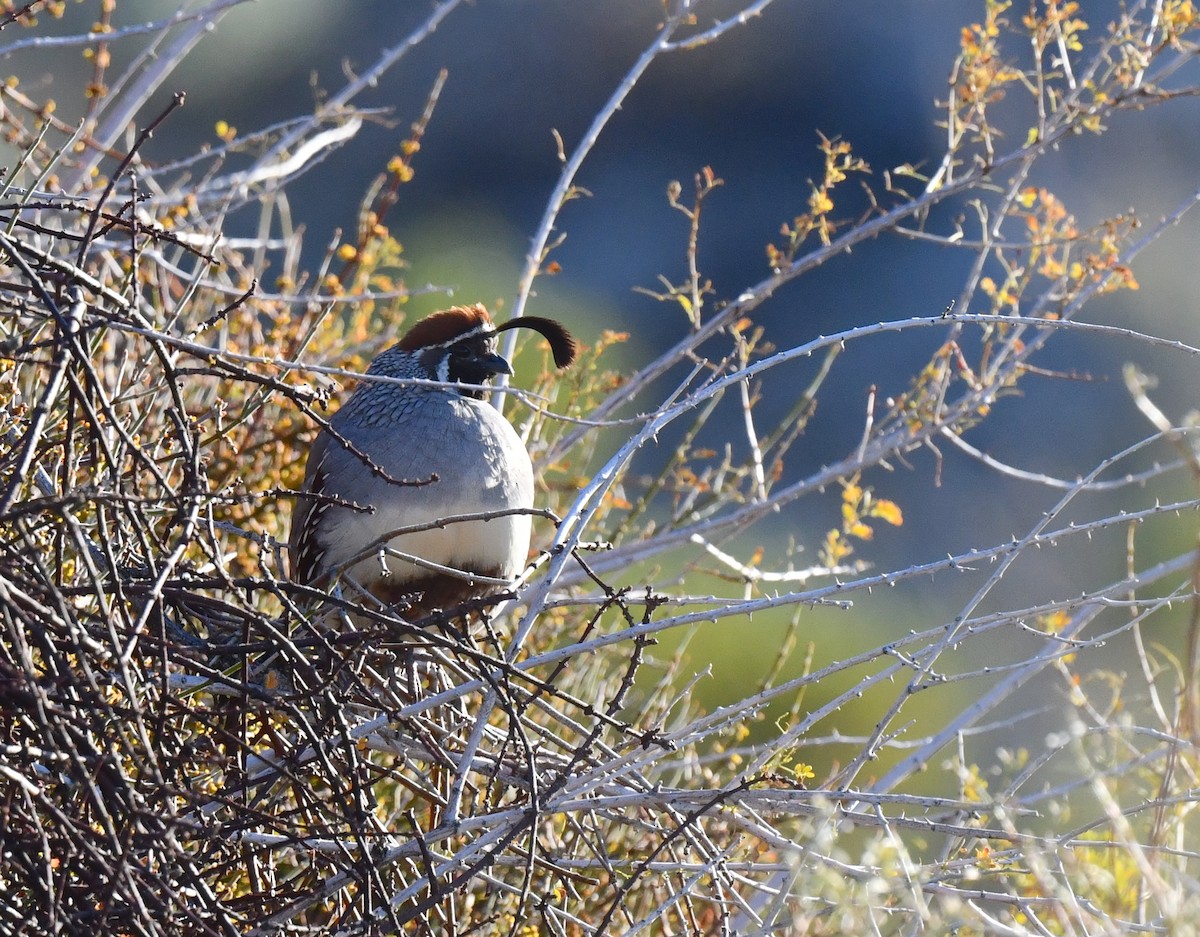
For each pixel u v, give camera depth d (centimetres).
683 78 3472
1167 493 2381
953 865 731
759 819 769
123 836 609
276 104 3256
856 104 3456
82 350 621
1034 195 1109
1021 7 2761
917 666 762
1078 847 803
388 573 805
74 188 1019
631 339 3027
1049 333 1106
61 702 602
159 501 655
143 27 980
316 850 659
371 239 1175
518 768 784
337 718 654
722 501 1194
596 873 908
